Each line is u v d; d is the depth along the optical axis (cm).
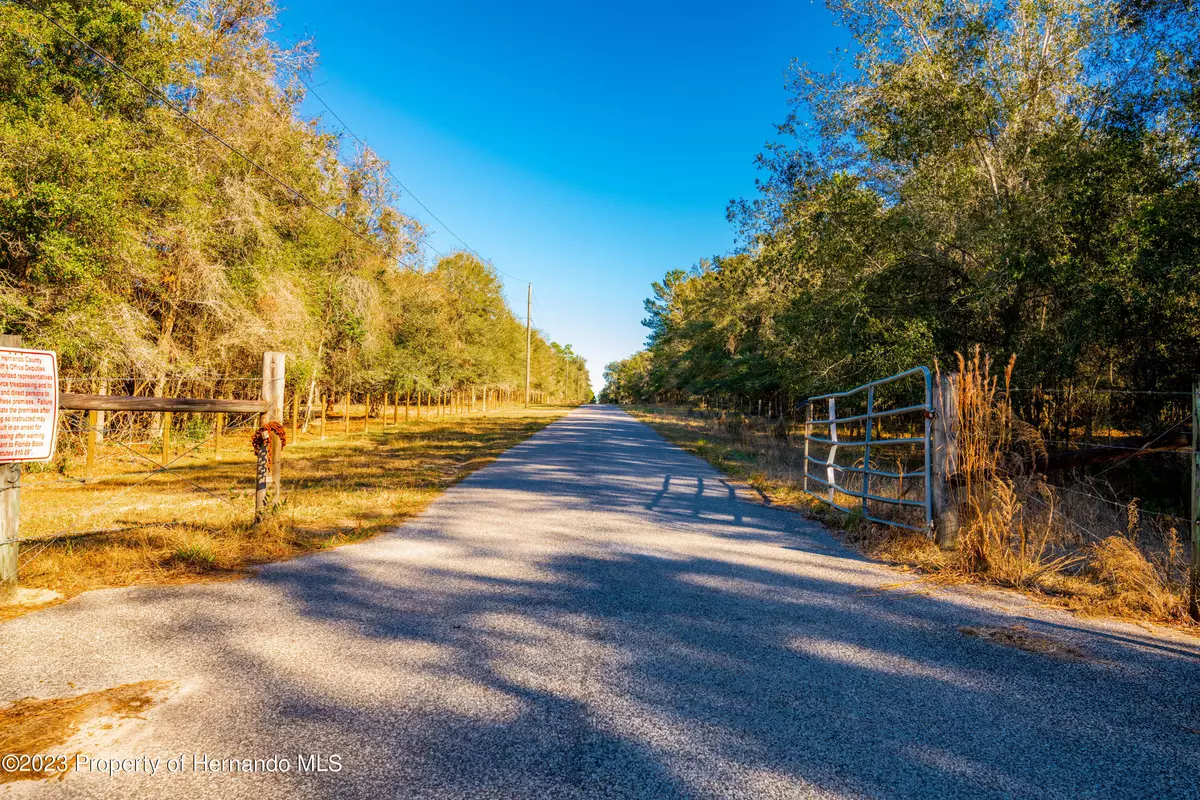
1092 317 1044
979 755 267
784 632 408
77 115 1195
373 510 820
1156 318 990
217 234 1747
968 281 1330
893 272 1389
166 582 505
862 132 1581
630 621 427
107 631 398
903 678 341
